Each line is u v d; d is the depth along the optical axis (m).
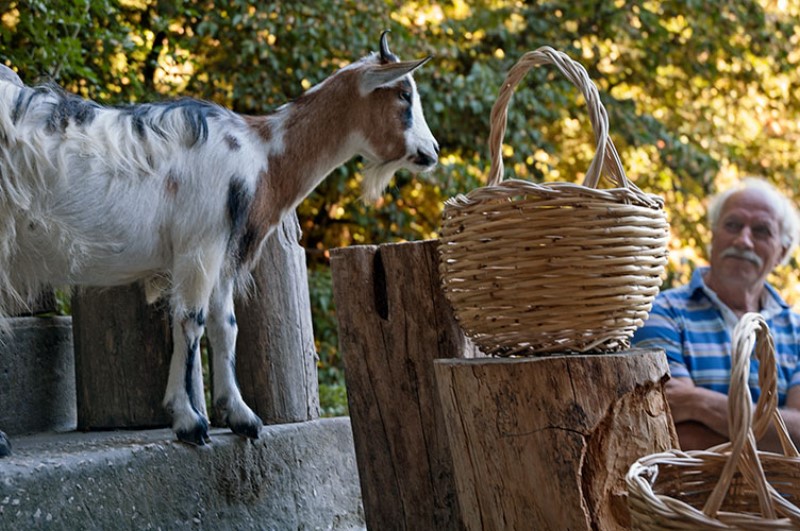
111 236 3.23
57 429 4.21
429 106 7.65
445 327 3.41
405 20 8.34
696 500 2.72
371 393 3.52
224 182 3.40
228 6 7.19
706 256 9.48
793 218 4.07
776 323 3.97
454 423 2.98
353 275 3.53
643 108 9.64
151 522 3.29
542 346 2.89
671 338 3.87
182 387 3.49
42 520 2.92
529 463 2.80
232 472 3.64
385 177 3.78
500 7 8.75
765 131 10.36
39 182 3.05
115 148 3.19
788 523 2.17
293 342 4.11
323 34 7.25
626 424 2.81
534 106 7.89
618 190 2.77
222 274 3.55
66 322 4.30
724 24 8.95
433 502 3.45
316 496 4.11
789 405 3.82
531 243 2.78
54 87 3.24
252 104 7.18
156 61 6.82
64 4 5.15
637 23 8.70
